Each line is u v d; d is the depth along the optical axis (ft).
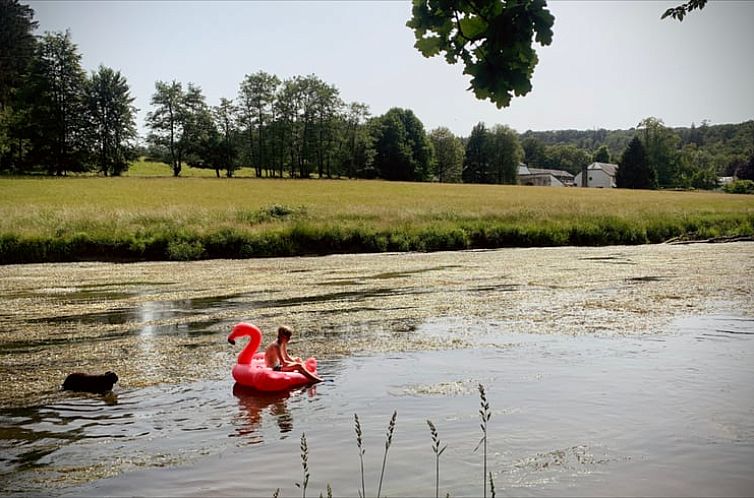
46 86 289.94
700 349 38.73
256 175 352.28
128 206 148.46
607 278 72.59
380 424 26.55
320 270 83.05
